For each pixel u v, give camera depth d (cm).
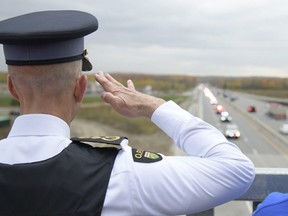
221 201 140
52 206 127
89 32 132
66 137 139
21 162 133
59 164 131
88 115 6069
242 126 3306
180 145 151
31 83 132
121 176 131
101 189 129
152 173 132
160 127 155
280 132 3350
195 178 134
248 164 142
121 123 5331
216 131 150
